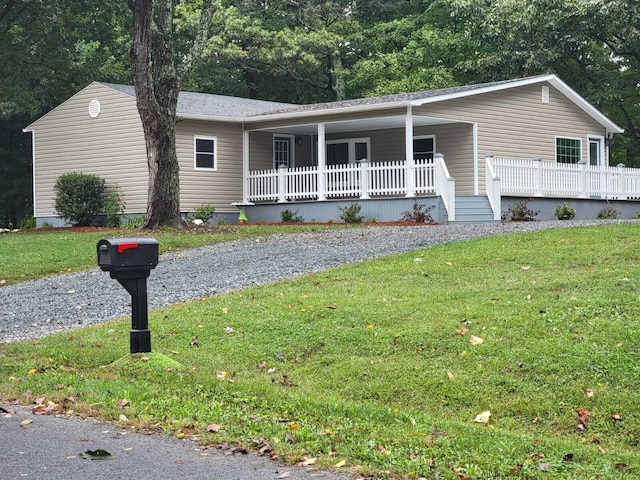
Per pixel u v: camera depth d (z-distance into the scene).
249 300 12.05
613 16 34.00
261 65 42.34
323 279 13.23
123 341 10.45
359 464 5.99
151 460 6.07
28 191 40.25
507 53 36.09
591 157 32.12
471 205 25.30
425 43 41.12
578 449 6.58
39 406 7.58
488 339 9.34
